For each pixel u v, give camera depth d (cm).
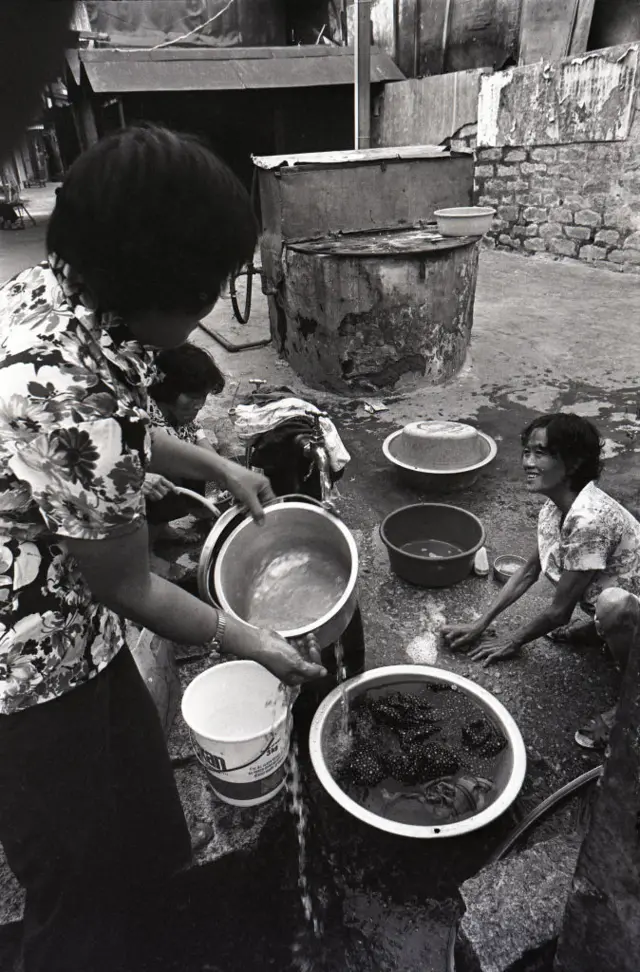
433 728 197
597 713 210
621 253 700
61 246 90
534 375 465
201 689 189
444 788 183
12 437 90
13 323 94
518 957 131
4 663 109
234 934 158
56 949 140
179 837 158
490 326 561
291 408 233
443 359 450
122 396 97
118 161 83
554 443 197
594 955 110
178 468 175
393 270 407
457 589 267
